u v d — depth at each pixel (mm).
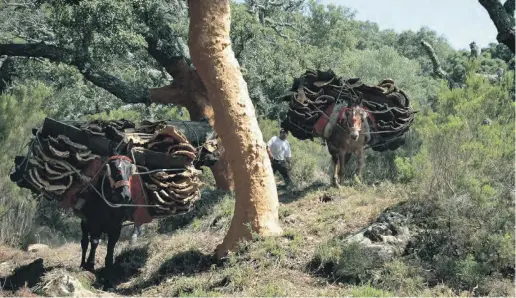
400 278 8688
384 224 9727
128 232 14641
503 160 10484
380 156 15188
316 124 13617
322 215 11461
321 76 13883
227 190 15617
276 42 22781
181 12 19047
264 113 22672
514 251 8656
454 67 18906
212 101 10938
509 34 12539
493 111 12234
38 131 10234
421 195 10352
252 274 9516
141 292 10094
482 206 9367
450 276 8680
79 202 10164
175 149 10508
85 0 16344
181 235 12508
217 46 10891
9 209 13625
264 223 10648
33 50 17484
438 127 11047
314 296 8484
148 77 23156
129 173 9734
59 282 8766
